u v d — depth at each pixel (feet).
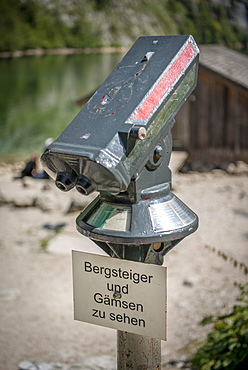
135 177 6.60
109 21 254.47
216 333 14.15
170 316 20.58
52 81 163.02
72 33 245.04
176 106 6.86
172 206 6.91
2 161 61.93
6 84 157.07
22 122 105.19
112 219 6.79
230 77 43.70
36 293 23.09
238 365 13.05
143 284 6.79
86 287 7.20
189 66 6.84
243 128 45.06
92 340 19.25
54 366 17.42
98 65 201.87
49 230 30.48
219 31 259.60
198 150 46.32
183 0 271.49
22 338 19.44
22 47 230.89
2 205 35.70
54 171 6.73
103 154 6.04
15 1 245.65
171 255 26.45
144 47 7.04
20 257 26.86
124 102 6.47
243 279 23.73
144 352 7.27
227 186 39.75
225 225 31.07
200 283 23.40
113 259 6.91
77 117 6.66
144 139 6.43
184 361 17.06
